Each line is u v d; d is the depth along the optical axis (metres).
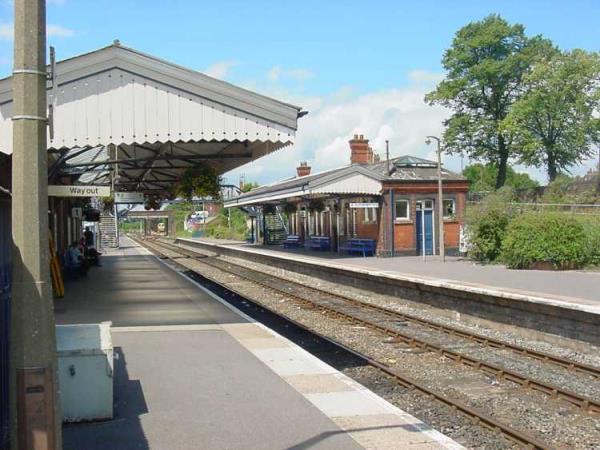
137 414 7.32
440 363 11.54
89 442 6.42
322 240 40.66
